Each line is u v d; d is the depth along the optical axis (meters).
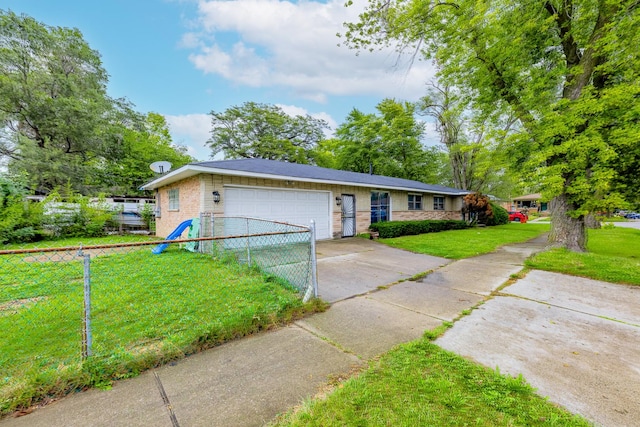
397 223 12.32
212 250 6.80
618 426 1.71
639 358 2.53
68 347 2.60
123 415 1.84
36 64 15.37
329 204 10.88
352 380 2.14
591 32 7.18
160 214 11.84
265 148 28.94
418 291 4.59
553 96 7.57
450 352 2.59
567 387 2.10
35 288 4.27
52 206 10.41
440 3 7.92
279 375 2.28
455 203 19.38
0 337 2.79
